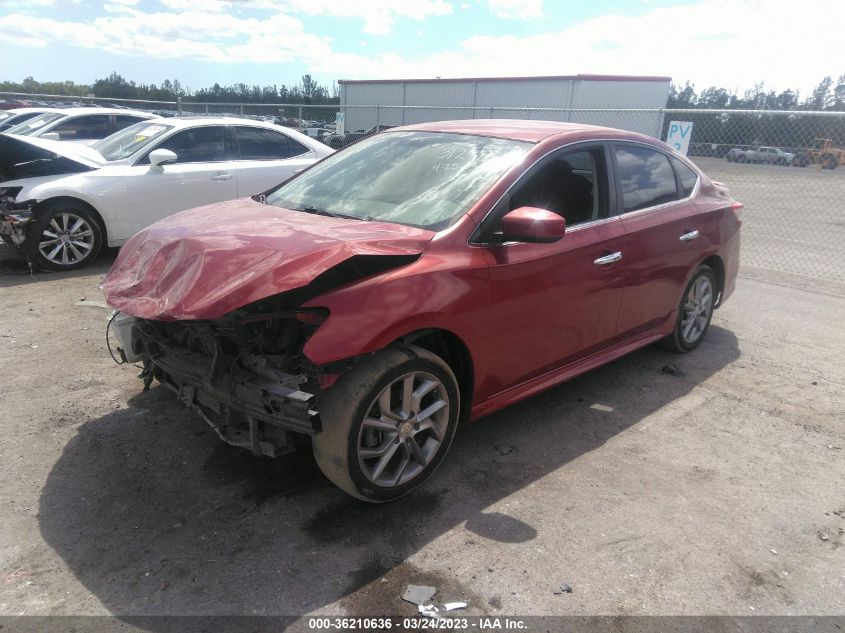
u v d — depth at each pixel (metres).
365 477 2.79
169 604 2.36
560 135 3.74
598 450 3.58
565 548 2.73
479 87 27.05
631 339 4.34
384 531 2.81
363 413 2.70
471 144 3.74
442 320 2.90
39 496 2.97
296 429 2.53
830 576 2.63
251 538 2.74
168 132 7.51
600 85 24.75
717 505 3.10
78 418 3.71
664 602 2.45
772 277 8.09
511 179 3.34
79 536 2.71
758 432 3.86
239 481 3.15
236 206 3.85
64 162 6.96
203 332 2.83
